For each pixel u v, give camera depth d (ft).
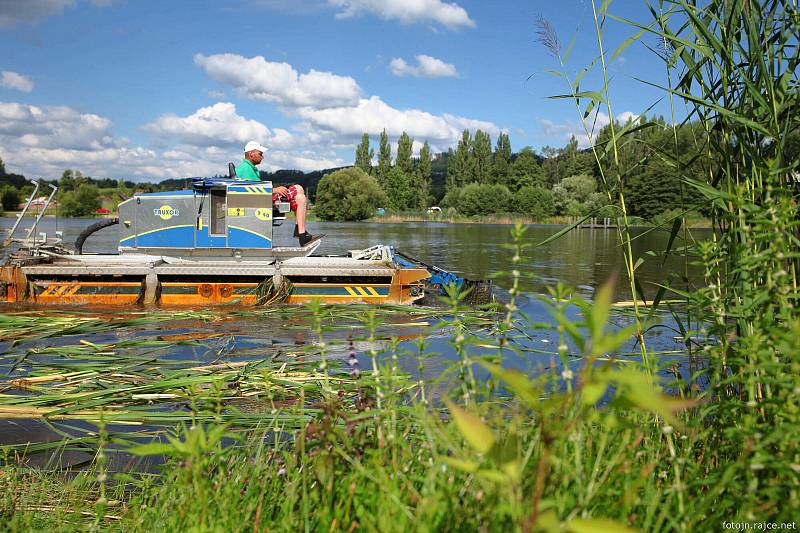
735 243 9.06
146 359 19.79
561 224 247.50
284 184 34.99
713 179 10.10
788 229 7.89
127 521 8.39
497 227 182.80
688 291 10.34
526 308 29.32
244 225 32.63
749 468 5.59
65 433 13.41
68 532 8.16
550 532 3.02
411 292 30.89
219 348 21.48
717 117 10.12
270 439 11.63
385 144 364.58
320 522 5.98
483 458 5.47
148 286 29.96
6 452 11.86
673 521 5.31
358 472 6.29
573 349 17.81
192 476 5.95
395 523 5.26
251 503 6.79
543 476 3.35
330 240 96.94
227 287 30.25
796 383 5.83
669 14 10.71
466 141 378.53
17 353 20.75
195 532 5.64
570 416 5.23
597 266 53.47
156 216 32.48
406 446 6.81
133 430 13.71
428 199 365.40
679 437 8.05
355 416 7.46
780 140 8.51
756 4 9.50
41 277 29.96
